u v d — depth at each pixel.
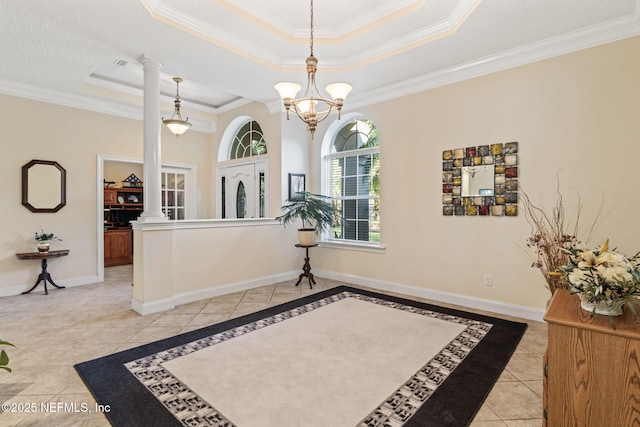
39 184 4.47
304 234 4.66
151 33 2.96
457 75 3.73
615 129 2.84
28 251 4.40
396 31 3.16
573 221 3.04
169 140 5.96
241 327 3.07
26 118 4.38
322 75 3.94
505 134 3.43
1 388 2.06
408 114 4.19
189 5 2.75
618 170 2.83
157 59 3.49
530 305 3.29
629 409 1.21
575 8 2.59
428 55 3.42
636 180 2.75
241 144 6.20
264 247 4.77
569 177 3.06
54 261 4.62
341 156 5.13
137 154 5.44
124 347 2.65
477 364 2.35
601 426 1.26
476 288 3.64
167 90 5.30
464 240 3.73
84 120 4.88
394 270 4.36
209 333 2.94
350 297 4.08
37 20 2.75
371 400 1.93
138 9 2.60
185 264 3.88
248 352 2.55
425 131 4.04
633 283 1.32
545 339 2.80
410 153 4.18
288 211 5.01
